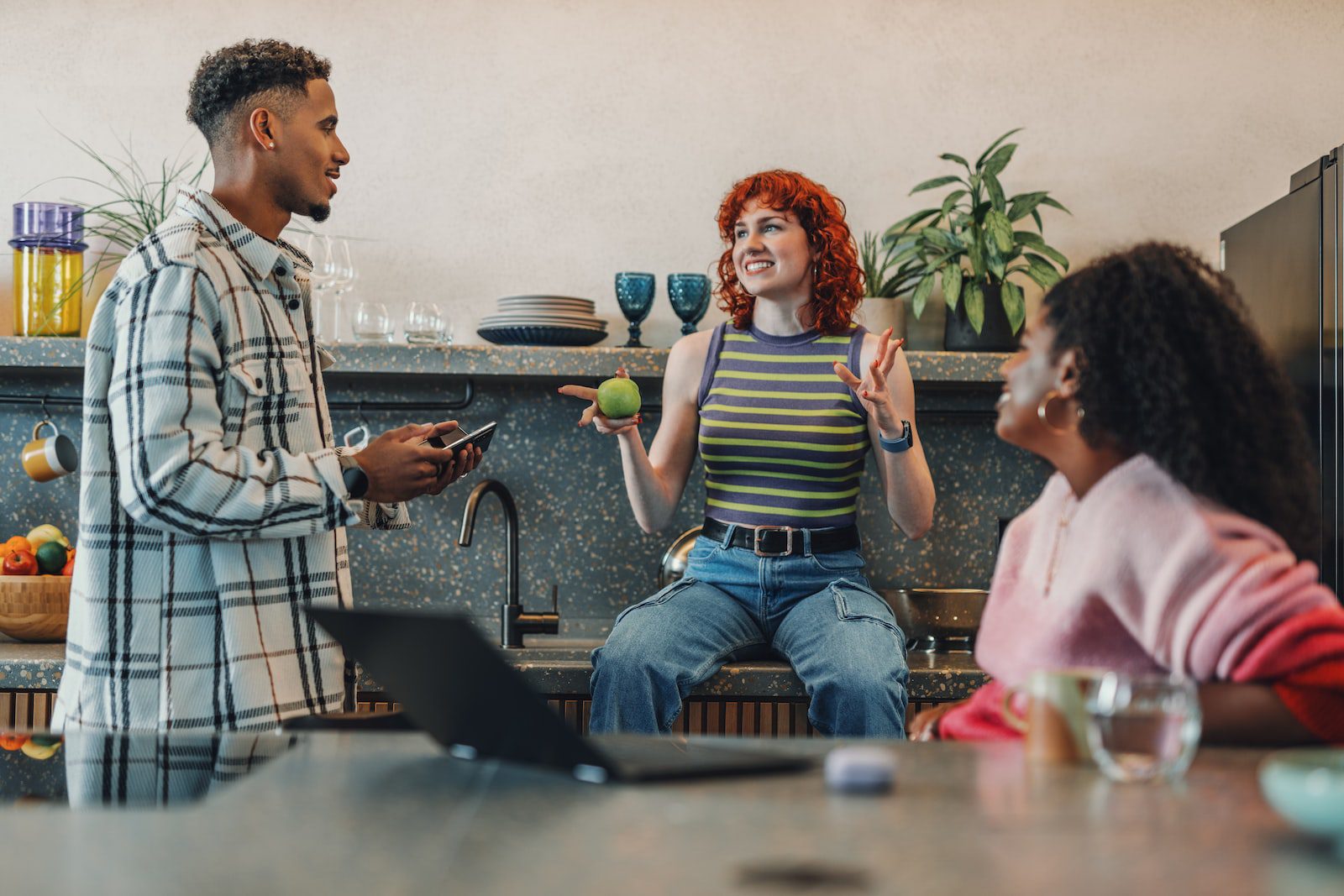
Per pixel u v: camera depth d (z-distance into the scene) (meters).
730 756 0.88
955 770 0.84
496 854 0.63
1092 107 2.56
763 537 2.12
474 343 2.57
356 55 2.56
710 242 2.57
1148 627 0.95
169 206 2.55
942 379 2.29
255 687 1.54
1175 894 0.58
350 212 2.56
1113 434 1.00
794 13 2.57
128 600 1.54
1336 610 0.91
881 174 2.56
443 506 2.56
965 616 2.27
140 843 0.66
